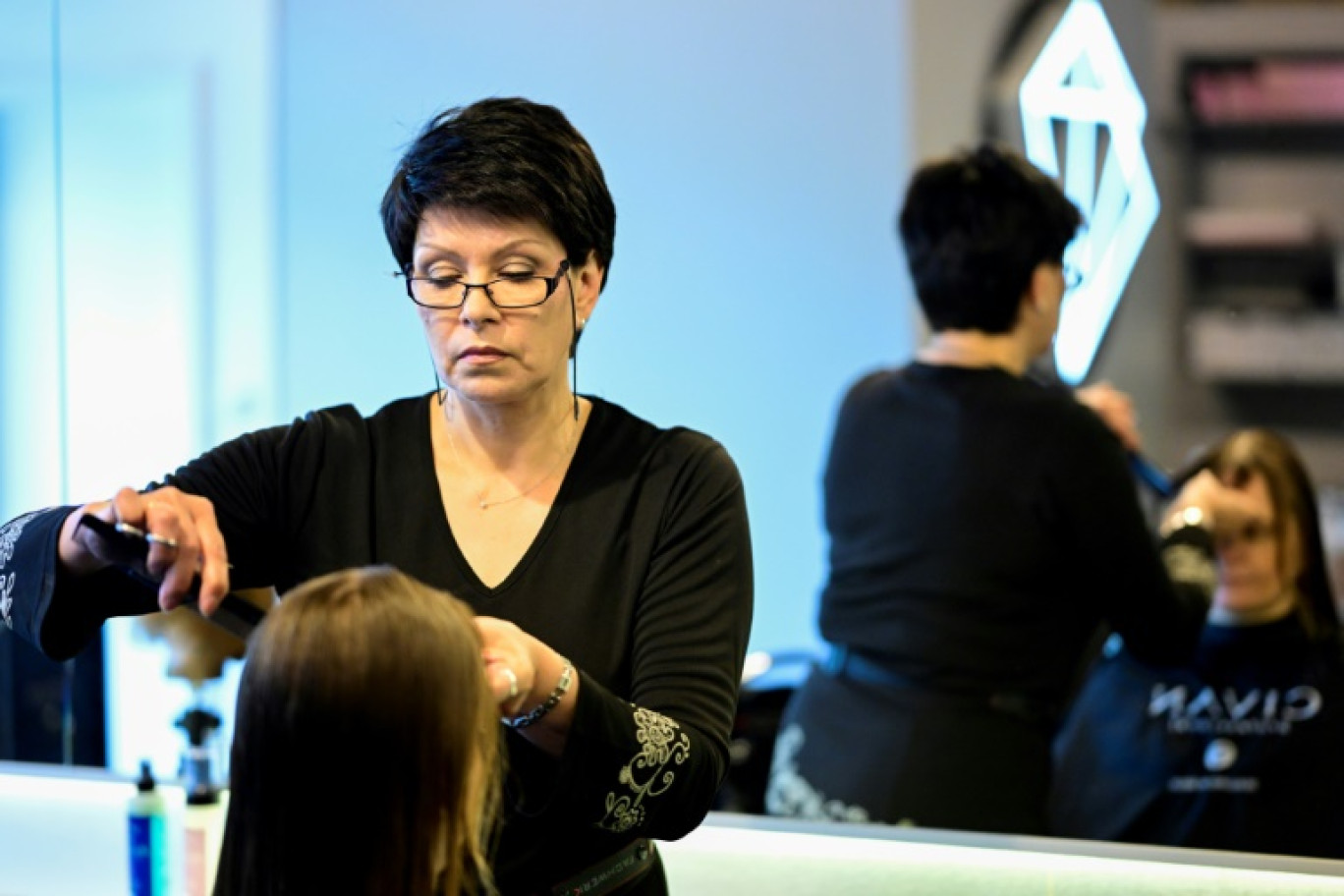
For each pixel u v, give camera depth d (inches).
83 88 150.6
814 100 170.1
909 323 169.9
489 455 58.5
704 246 172.4
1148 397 165.8
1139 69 165.8
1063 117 166.1
